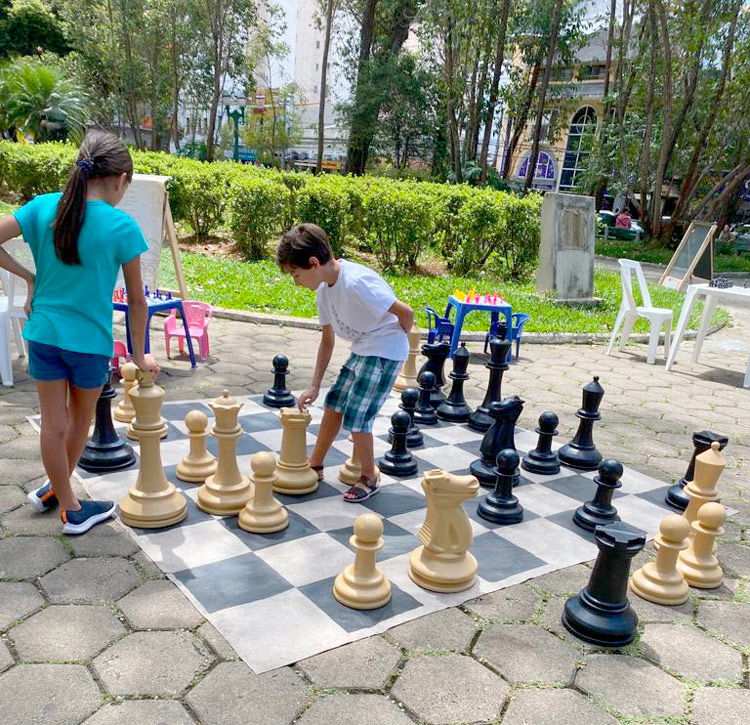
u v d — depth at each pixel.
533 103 24.81
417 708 2.08
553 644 2.45
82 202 2.59
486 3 19.80
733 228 29.45
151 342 6.25
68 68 31.81
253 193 10.59
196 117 34.88
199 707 2.01
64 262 2.62
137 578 2.64
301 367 5.85
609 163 23.58
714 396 6.17
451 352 6.36
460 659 2.32
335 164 49.47
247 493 3.26
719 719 2.14
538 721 2.07
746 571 3.12
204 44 31.45
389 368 3.32
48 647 2.23
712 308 7.30
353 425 3.30
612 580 2.49
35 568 2.66
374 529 2.52
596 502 3.40
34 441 3.82
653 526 3.46
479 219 10.95
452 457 4.12
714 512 2.93
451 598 2.67
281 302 8.09
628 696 2.21
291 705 2.04
